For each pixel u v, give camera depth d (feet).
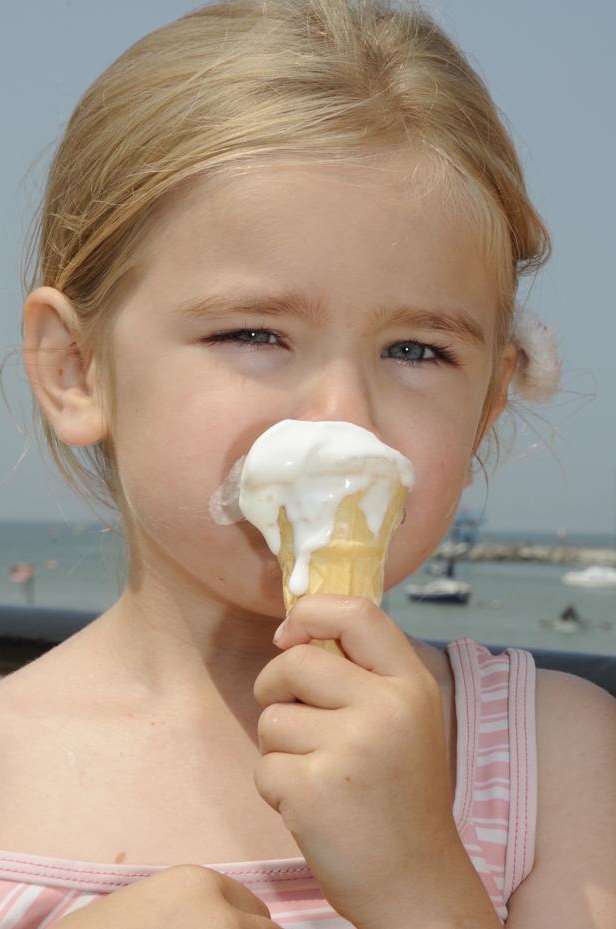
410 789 5.68
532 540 188.24
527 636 84.43
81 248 7.67
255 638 7.66
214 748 7.46
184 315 6.68
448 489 6.98
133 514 7.41
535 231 8.46
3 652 10.84
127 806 7.17
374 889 5.61
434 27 8.37
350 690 5.75
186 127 6.98
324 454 6.11
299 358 6.56
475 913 5.74
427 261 6.66
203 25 7.80
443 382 6.94
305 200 6.50
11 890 6.77
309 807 5.58
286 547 6.24
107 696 7.79
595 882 7.21
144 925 5.66
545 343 9.24
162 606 7.75
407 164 6.77
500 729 7.84
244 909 6.06
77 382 7.88
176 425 6.70
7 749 7.50
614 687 9.23
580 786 7.63
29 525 285.84
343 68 7.17
